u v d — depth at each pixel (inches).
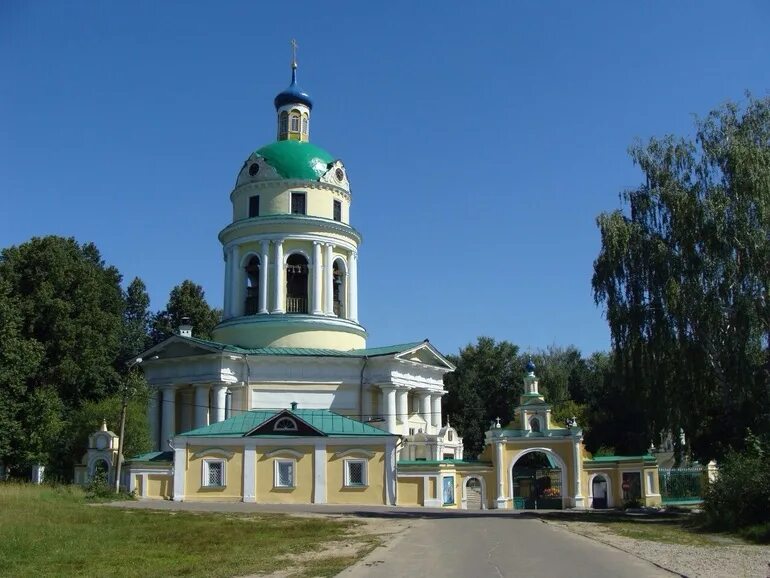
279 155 2332.7
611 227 1493.6
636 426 2829.7
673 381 1448.1
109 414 2335.1
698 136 1501.0
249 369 2126.0
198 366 2108.8
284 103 2454.5
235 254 2298.2
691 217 1414.9
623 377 1494.8
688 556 802.8
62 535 964.0
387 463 1831.9
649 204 1499.8
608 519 1401.3
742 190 1390.3
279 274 2233.0
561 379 3636.8
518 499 2046.0
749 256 1364.4
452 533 1065.5
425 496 1825.8
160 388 2165.4
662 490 2070.6
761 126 1465.3
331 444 1836.9
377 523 1242.0
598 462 2027.6
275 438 1833.2
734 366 1363.2
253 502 1790.1
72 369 2625.5
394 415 2158.0
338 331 2241.6
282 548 882.8
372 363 2175.2
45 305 2618.1
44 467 2308.1
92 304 2780.5
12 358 2274.9
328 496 1812.3
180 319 3634.4
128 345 3503.9
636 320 1453.0
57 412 2454.5
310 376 2150.6
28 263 2701.8
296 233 2246.6
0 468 2341.3
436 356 2345.0
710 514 1189.7
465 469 1983.3
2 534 938.7
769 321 1363.2
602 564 732.7
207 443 1835.6
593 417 3031.5
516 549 860.6
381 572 685.3
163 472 1846.7
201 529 1091.3
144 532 1038.4
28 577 672.4
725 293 1371.8
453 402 3612.2
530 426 2042.3
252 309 2292.1
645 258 1462.8
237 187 2352.4
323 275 2261.3
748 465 1172.5
